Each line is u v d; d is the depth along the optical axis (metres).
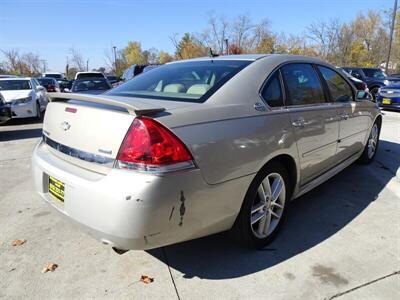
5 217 3.55
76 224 2.30
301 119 3.05
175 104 2.40
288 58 3.28
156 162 2.03
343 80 4.12
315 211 3.60
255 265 2.69
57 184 2.45
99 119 2.24
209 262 2.73
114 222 2.06
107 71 54.06
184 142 2.13
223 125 2.38
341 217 3.46
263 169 2.72
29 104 10.83
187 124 2.20
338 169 4.02
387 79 15.30
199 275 2.58
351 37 43.41
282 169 2.96
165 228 2.12
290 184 3.13
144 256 2.82
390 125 8.73
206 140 2.24
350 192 4.11
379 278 2.50
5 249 2.94
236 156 2.40
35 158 2.78
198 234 2.36
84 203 2.18
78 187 2.21
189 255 2.83
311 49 41.66
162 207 2.05
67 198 2.31
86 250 2.92
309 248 2.91
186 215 2.17
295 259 2.75
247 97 2.69
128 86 3.18
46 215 3.59
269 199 2.88
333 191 4.14
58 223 3.40
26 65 50.75
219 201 2.35
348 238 3.05
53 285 2.48
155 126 2.07
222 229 2.55
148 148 2.03
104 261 2.76
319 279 2.51
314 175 3.51
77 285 2.48
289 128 2.89
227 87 2.65
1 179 4.84
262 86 2.84
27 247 2.96
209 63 3.18
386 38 42.78
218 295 2.36
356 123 4.24
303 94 3.26
